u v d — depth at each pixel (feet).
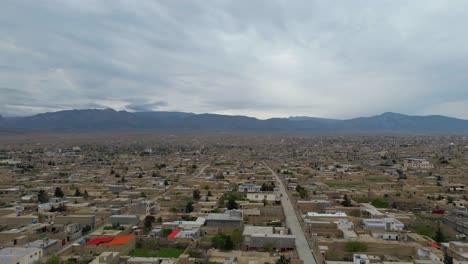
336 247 412.57
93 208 597.11
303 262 367.45
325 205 611.88
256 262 370.94
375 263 362.12
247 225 512.63
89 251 408.46
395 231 468.75
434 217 576.61
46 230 479.41
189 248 419.13
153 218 524.93
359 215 569.64
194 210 606.96
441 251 390.83
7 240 446.19
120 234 458.91
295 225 520.42
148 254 408.67
